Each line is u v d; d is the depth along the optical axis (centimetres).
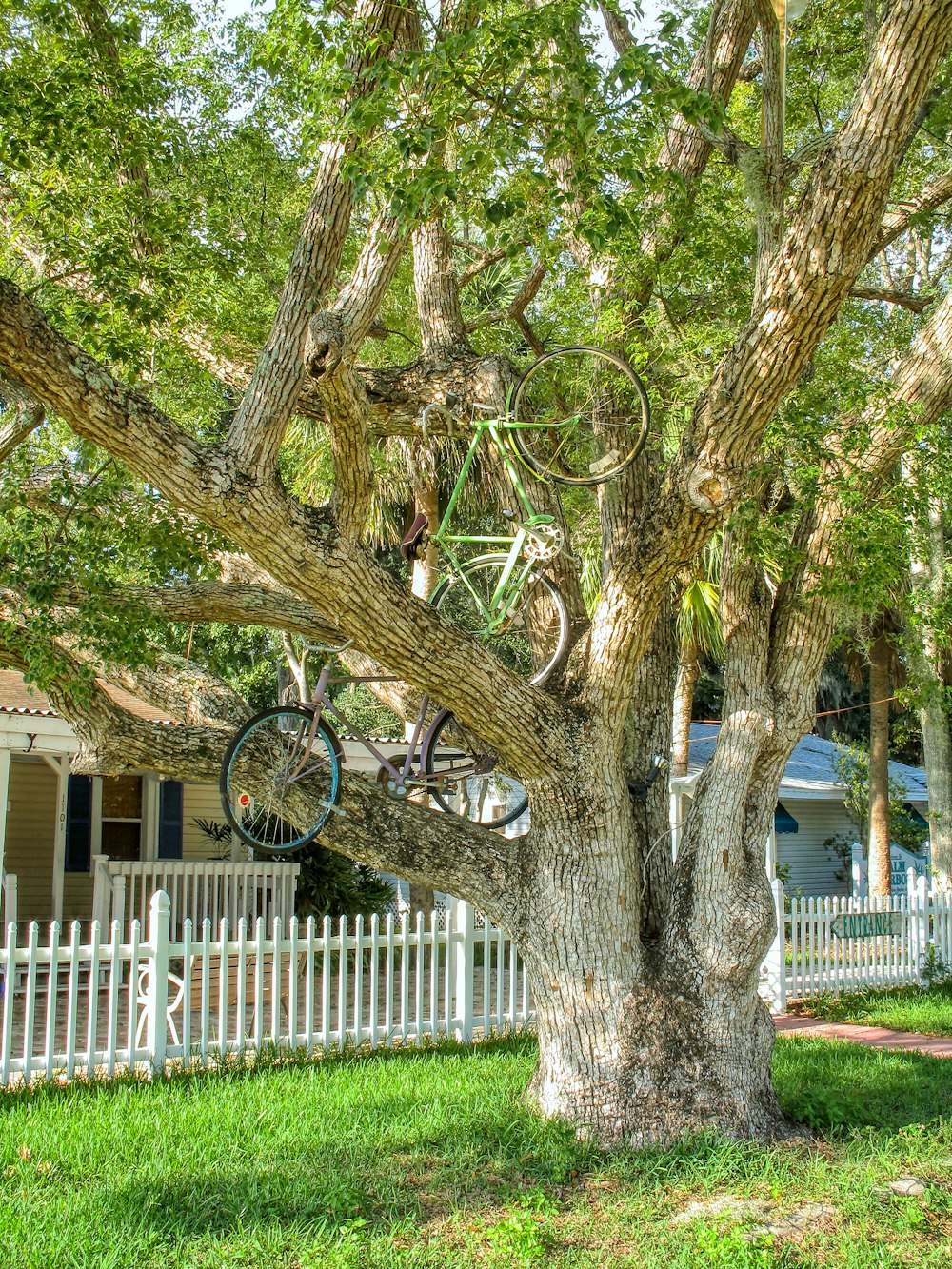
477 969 1494
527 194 679
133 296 776
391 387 783
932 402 707
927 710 1845
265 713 704
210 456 554
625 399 793
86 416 525
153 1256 489
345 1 711
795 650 723
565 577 770
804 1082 812
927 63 521
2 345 502
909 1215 560
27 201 813
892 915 1467
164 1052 841
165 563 775
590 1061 670
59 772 1408
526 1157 625
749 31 873
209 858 1747
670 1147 646
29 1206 529
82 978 1281
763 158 754
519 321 1031
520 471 750
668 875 750
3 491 763
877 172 536
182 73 985
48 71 779
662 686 787
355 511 582
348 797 710
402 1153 634
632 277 864
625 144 699
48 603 679
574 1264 504
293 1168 599
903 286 1595
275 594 786
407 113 662
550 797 677
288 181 1058
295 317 603
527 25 594
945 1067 908
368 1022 1012
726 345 851
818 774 2470
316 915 1603
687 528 629
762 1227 549
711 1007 680
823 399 823
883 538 689
